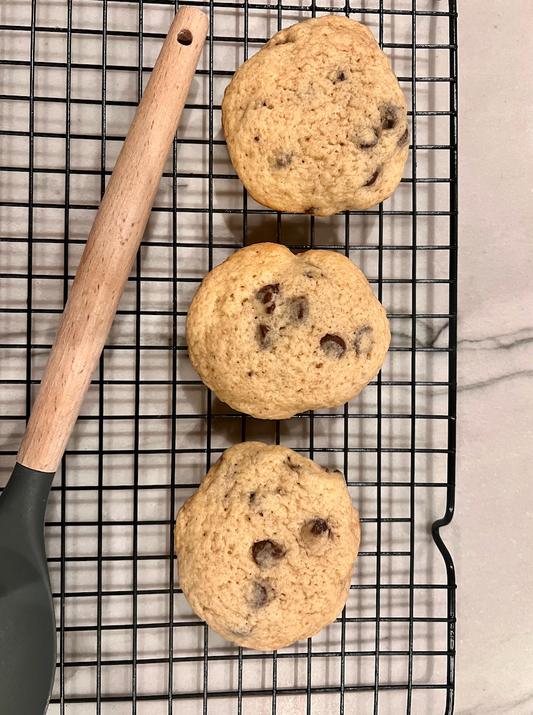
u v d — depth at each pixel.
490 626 0.38
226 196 0.36
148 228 0.36
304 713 0.37
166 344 0.36
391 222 0.37
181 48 0.31
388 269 0.37
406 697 0.37
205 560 0.31
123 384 0.36
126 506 0.36
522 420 0.38
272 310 0.31
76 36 0.36
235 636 0.31
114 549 0.36
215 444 0.36
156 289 0.36
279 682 0.37
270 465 0.32
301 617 0.31
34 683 0.32
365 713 0.37
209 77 0.35
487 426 0.38
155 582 0.36
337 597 0.31
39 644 0.32
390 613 0.37
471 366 0.38
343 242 0.37
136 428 0.35
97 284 0.31
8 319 0.35
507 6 0.38
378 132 0.31
